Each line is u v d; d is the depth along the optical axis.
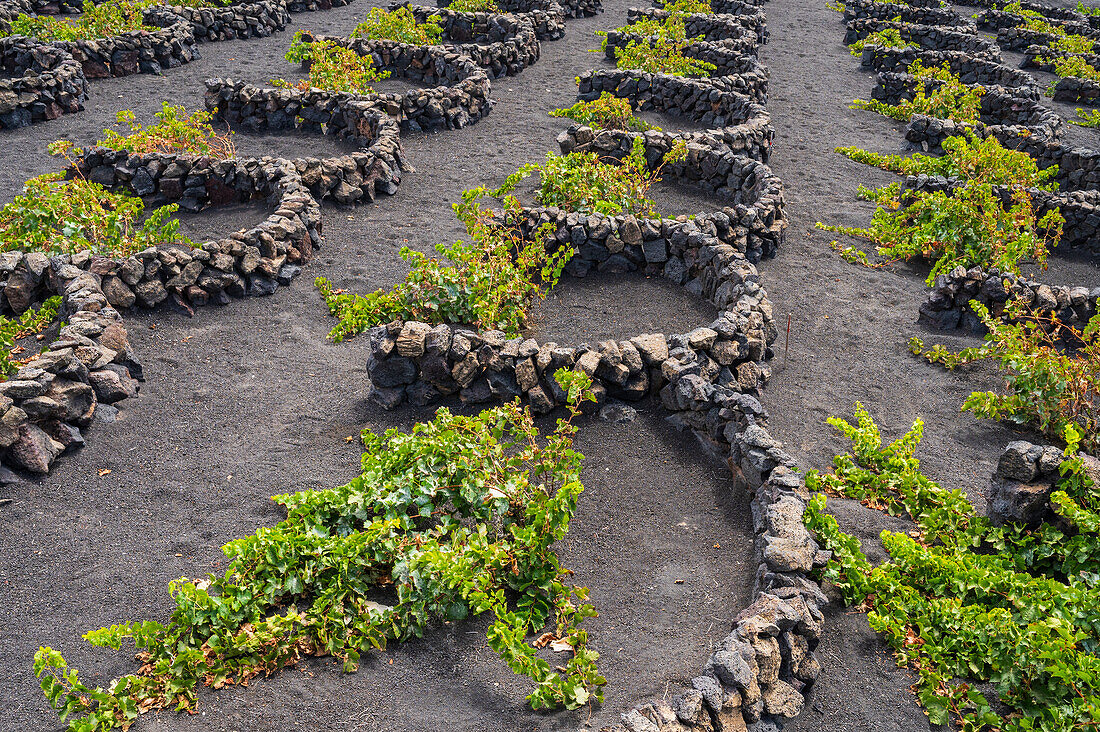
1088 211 11.85
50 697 4.39
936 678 4.92
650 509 6.46
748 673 4.53
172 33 17.69
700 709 4.38
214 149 12.93
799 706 4.80
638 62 18.11
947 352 8.88
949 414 8.02
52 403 6.66
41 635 5.07
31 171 12.26
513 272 8.88
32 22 18.06
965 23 24.70
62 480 6.46
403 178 12.82
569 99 16.98
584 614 5.21
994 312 9.45
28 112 14.17
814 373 8.64
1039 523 6.04
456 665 5.03
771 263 11.08
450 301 8.35
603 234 10.19
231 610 5.02
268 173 11.45
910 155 15.21
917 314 9.95
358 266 10.27
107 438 6.98
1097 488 5.79
